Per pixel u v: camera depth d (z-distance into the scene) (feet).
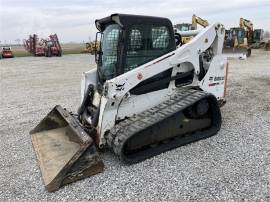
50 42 110.73
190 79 18.19
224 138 17.40
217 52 19.29
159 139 15.85
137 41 15.70
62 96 31.12
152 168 14.14
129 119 15.40
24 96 32.12
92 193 12.34
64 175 12.84
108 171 13.98
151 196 11.94
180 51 16.76
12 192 12.67
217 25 18.58
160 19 16.30
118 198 11.93
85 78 18.24
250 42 84.58
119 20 15.15
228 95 28.45
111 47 16.33
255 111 22.97
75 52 139.44
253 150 15.72
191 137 16.92
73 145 15.84
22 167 14.83
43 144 16.65
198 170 13.75
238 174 13.28
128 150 14.87
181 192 12.10
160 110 15.74
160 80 16.62
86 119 16.88
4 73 55.36
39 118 23.18
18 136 19.16
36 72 55.21
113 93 14.52
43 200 12.01
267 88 31.40
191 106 16.71
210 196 11.74
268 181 12.66
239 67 51.62
